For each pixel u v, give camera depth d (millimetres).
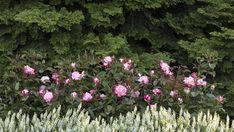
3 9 5164
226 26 5473
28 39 5109
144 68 5047
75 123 3547
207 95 4227
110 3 5266
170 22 5418
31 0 5172
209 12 5344
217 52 4945
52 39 4914
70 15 4957
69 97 4059
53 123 3420
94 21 5109
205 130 3490
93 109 4066
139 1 5141
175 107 4141
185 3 5719
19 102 4121
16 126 3553
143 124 3523
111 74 4215
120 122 3535
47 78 4176
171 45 5559
